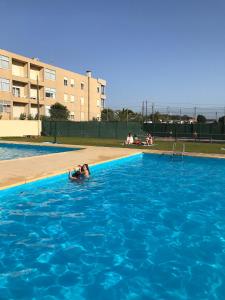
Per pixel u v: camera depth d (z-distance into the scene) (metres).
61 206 9.56
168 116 40.44
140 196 10.98
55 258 6.16
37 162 15.10
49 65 52.62
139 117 46.75
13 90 46.62
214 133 36.00
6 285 5.21
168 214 9.03
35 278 5.42
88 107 65.06
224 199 10.75
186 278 5.46
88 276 5.50
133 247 6.73
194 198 10.84
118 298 4.89
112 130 38.38
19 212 8.89
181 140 34.66
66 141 30.97
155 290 5.11
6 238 7.11
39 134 41.72
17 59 45.62
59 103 51.50
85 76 63.56
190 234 7.51
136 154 20.02
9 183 10.53
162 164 18.00
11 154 22.28
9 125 38.09
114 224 8.12
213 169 16.55
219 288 5.16
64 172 12.82
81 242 6.95
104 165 16.42
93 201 10.23
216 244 6.92
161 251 6.54
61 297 4.89
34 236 7.24
